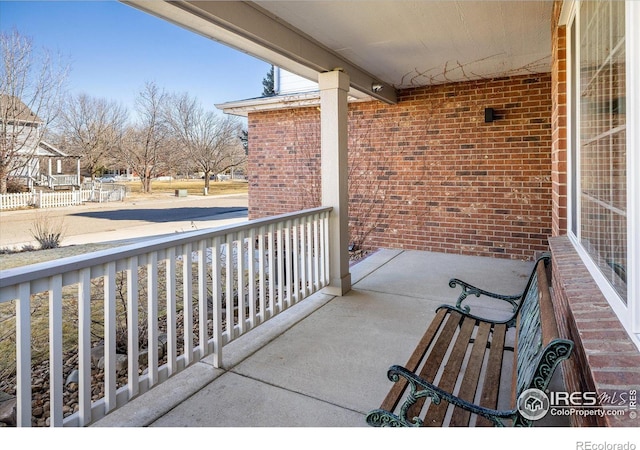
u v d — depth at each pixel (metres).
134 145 21.44
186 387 2.51
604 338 1.32
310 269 4.05
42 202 15.89
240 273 3.03
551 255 2.55
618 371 1.13
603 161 1.82
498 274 5.15
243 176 22.41
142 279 5.40
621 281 1.47
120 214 15.29
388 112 6.73
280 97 7.14
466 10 3.45
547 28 3.88
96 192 18.28
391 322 3.57
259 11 3.31
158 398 2.38
